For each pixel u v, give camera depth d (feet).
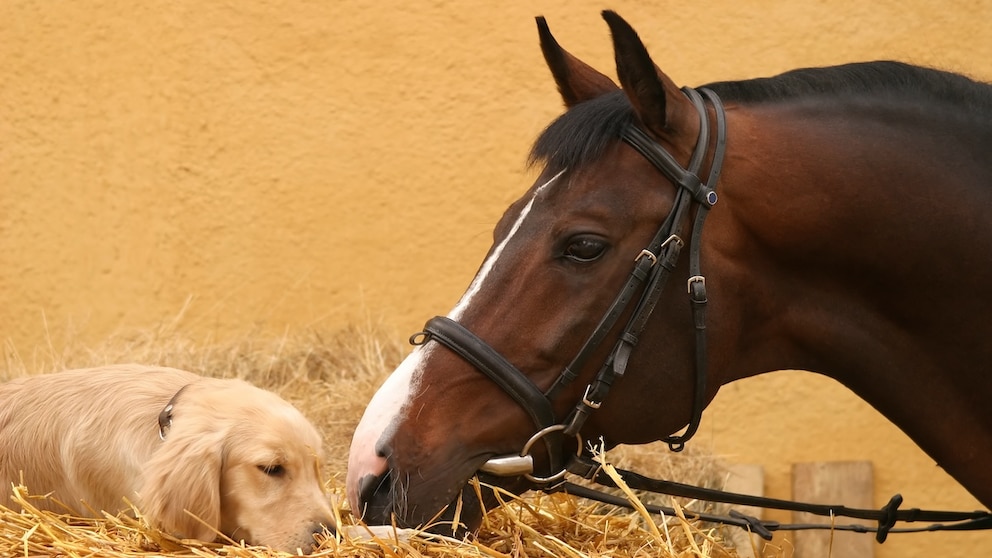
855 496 19.43
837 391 20.18
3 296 22.30
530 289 9.24
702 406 9.55
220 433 9.53
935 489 19.83
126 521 9.72
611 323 9.17
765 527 10.67
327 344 19.74
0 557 8.91
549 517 10.59
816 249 9.46
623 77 9.16
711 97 9.78
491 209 21.31
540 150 9.61
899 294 9.52
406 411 9.12
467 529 9.34
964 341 9.49
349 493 9.17
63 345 21.91
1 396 10.85
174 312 21.74
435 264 21.40
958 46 20.10
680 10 20.84
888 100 9.71
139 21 22.00
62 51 22.25
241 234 21.71
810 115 9.67
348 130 21.61
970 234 9.31
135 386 10.55
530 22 21.27
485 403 9.20
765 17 20.65
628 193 9.24
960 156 9.48
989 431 9.70
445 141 21.44
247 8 21.76
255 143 21.75
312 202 21.62
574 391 9.30
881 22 20.34
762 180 9.39
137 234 21.98
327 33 21.65
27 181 22.35
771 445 20.30
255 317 21.54
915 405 9.79
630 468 15.80
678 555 9.53
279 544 9.43
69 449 10.25
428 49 21.48
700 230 9.27
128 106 22.04
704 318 9.29
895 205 9.31
